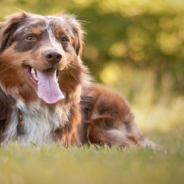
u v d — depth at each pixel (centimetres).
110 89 1091
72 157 608
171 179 470
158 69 3053
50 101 777
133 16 2658
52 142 832
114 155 634
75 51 924
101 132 962
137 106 2969
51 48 771
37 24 827
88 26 2539
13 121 814
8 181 456
